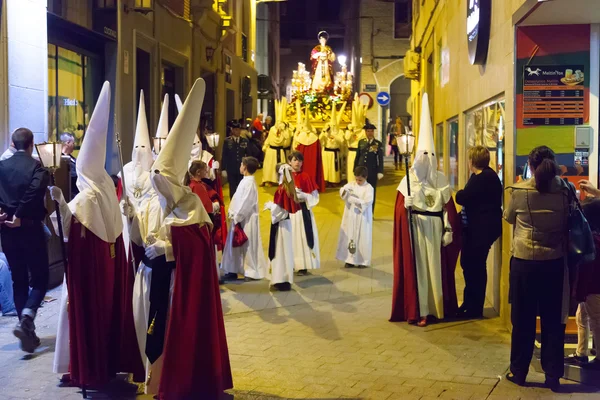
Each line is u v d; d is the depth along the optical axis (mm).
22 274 6500
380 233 12938
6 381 5531
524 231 5242
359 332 6914
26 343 6238
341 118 19938
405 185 7266
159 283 4941
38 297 6340
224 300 8266
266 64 36312
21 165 6609
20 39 8938
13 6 8773
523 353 5305
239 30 25234
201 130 17406
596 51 6281
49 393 5277
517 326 5320
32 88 9234
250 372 5707
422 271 7184
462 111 9633
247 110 26703
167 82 17188
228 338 6719
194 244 4824
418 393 5199
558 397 5094
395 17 34906
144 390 5320
